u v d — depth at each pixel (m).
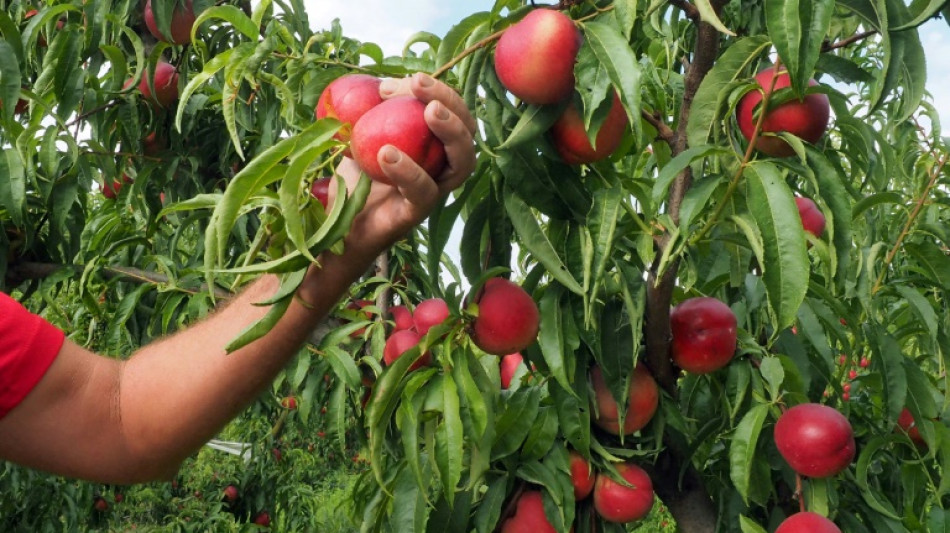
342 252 1.00
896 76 1.17
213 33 2.87
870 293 1.65
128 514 7.15
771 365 1.49
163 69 2.83
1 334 1.13
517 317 1.36
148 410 1.19
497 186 1.34
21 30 2.85
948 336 1.91
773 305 1.09
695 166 1.40
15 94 2.14
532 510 1.58
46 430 1.17
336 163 1.08
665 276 1.40
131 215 3.00
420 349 1.35
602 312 1.45
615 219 1.23
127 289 2.92
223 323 1.20
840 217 1.19
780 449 1.53
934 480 1.93
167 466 1.24
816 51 0.99
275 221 1.00
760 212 1.11
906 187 2.74
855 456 1.87
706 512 1.70
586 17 1.19
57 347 1.19
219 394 1.16
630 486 1.57
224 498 5.80
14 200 2.21
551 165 1.28
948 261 1.72
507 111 1.25
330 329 2.45
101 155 2.76
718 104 1.26
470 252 1.44
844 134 1.64
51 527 4.27
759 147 1.30
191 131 2.98
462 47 1.26
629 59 1.06
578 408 1.52
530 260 1.74
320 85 1.41
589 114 1.07
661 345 1.51
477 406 1.34
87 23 2.48
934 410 1.71
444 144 0.94
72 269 2.55
